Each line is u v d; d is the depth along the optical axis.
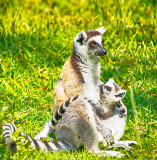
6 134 8.65
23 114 10.38
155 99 12.13
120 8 18.11
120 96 9.61
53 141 9.31
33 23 18.19
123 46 15.71
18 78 13.04
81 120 8.99
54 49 15.62
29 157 8.66
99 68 10.16
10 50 15.04
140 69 14.01
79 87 9.54
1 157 8.51
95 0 20.09
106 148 9.35
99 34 10.25
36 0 21.97
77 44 9.95
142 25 17.28
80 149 9.41
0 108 10.95
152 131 10.28
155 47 15.58
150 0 21.11
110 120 9.79
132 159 8.93
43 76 13.37
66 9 21.19
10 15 18.31
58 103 9.60
